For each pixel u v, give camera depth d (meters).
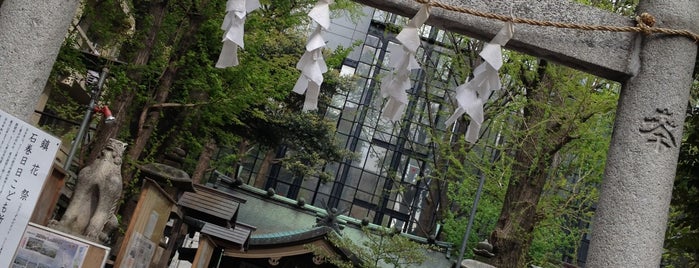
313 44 4.12
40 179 4.39
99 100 12.15
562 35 4.47
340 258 16.89
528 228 13.19
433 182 26.61
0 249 4.21
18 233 4.30
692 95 9.36
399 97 4.25
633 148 4.35
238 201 13.52
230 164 28.17
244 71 13.21
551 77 13.46
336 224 17.91
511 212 13.15
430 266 21.06
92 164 7.03
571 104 13.82
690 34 4.46
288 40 18.34
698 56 6.61
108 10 13.30
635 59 4.49
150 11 12.05
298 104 23.30
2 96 4.00
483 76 4.20
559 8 4.49
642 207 4.23
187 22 13.08
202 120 15.80
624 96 4.53
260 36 13.35
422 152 32.25
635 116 4.41
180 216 12.83
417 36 4.11
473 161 15.44
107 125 11.08
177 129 15.04
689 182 8.08
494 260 12.84
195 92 15.22
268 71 14.28
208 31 12.94
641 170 4.29
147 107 12.01
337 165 33.09
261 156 33.19
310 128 25.08
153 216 7.96
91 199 6.90
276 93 14.35
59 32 4.18
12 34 4.05
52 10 4.14
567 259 29.80
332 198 32.38
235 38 4.09
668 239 8.98
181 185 11.81
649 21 4.46
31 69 4.07
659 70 4.44
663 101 4.38
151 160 13.44
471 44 17.48
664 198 4.27
